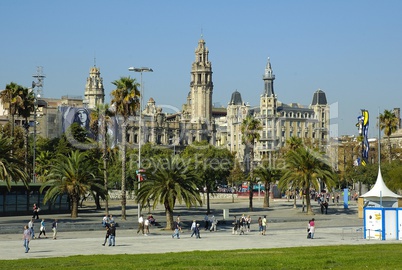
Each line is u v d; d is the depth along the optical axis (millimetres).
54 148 175125
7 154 85625
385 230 71312
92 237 74875
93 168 103875
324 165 119438
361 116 159125
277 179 143000
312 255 50812
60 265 44719
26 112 120312
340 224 100250
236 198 191750
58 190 100188
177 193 83562
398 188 135000
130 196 166375
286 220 104375
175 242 67750
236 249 58500
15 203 106125
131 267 43250
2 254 55031
